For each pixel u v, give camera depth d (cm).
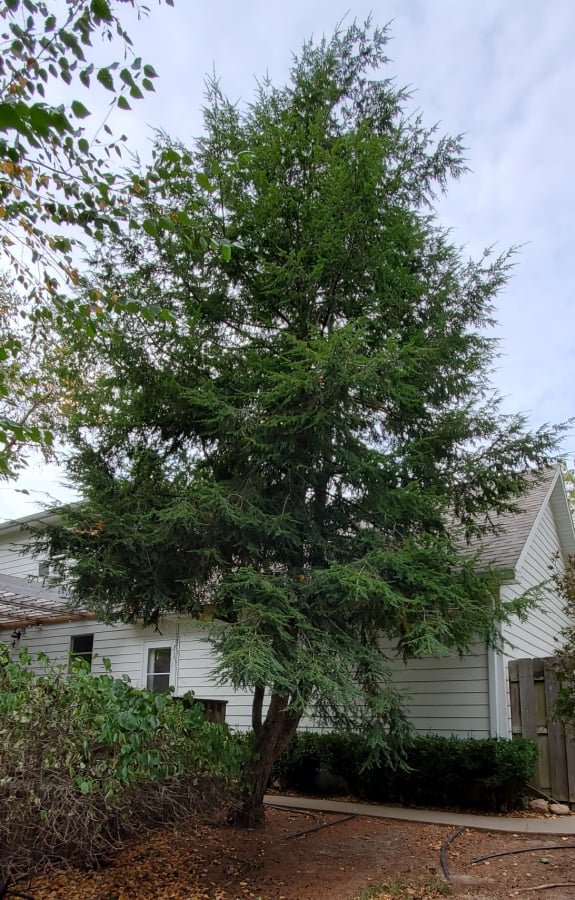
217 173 492
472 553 888
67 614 1308
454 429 667
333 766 831
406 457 623
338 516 645
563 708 534
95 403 654
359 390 580
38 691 403
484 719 796
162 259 658
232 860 544
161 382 629
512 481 672
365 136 657
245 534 569
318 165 647
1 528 1532
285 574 579
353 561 573
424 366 644
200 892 473
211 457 671
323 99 713
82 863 504
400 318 673
